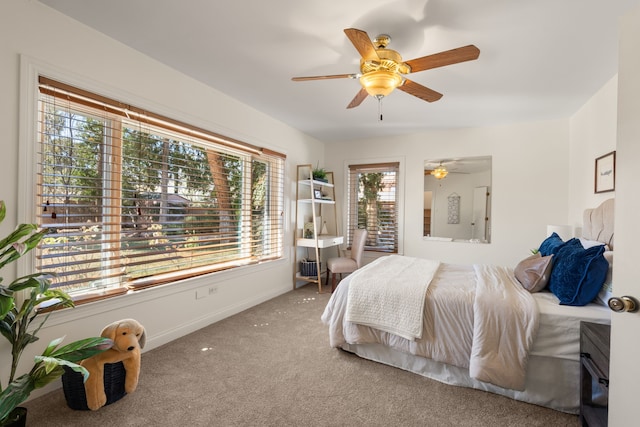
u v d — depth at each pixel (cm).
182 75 285
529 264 239
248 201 378
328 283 504
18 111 183
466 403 192
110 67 229
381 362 240
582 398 169
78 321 210
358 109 376
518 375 185
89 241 221
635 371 105
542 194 409
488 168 444
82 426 166
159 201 273
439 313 215
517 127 423
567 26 207
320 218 538
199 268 313
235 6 193
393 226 503
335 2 187
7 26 179
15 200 183
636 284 105
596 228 283
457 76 282
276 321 326
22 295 184
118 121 241
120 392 190
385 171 511
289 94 333
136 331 197
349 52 246
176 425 169
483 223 446
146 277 263
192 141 305
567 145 398
